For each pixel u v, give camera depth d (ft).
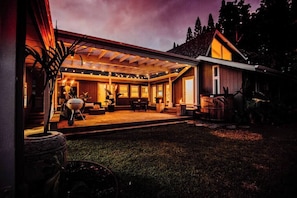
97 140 13.85
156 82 41.57
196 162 9.05
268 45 54.85
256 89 28.71
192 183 6.78
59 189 5.82
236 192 6.12
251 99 24.06
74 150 11.11
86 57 21.72
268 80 33.55
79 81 35.47
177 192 6.12
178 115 27.12
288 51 50.96
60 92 32.96
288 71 50.80
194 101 29.78
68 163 8.33
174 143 12.91
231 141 13.52
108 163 8.89
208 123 22.27
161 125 20.71
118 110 37.68
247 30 59.47
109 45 18.31
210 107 23.77
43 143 5.37
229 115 22.79
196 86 28.58
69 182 6.37
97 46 17.52
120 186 6.49
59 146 5.87
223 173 7.72
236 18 67.41
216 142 13.23
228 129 18.63
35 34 10.87
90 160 9.30
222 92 26.94
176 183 6.77
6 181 4.09
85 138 14.57
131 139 14.19
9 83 4.20
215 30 35.96
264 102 24.22
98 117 24.12
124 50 19.48
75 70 32.48
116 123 18.03
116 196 5.59
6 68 4.17
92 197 5.55
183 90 33.17
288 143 12.92
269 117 23.04
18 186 4.43
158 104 33.53
